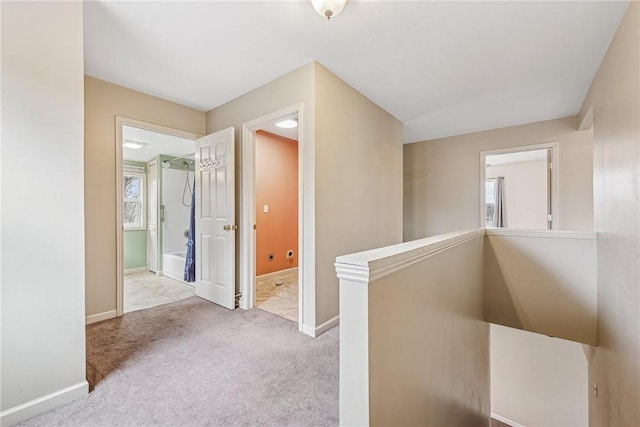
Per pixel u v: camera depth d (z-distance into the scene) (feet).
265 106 8.96
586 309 8.13
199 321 8.68
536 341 13.50
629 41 5.60
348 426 3.20
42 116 4.61
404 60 7.71
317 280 7.75
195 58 7.55
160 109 10.00
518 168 22.11
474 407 7.84
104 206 8.76
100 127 8.66
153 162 17.08
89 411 4.73
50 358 4.72
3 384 4.32
